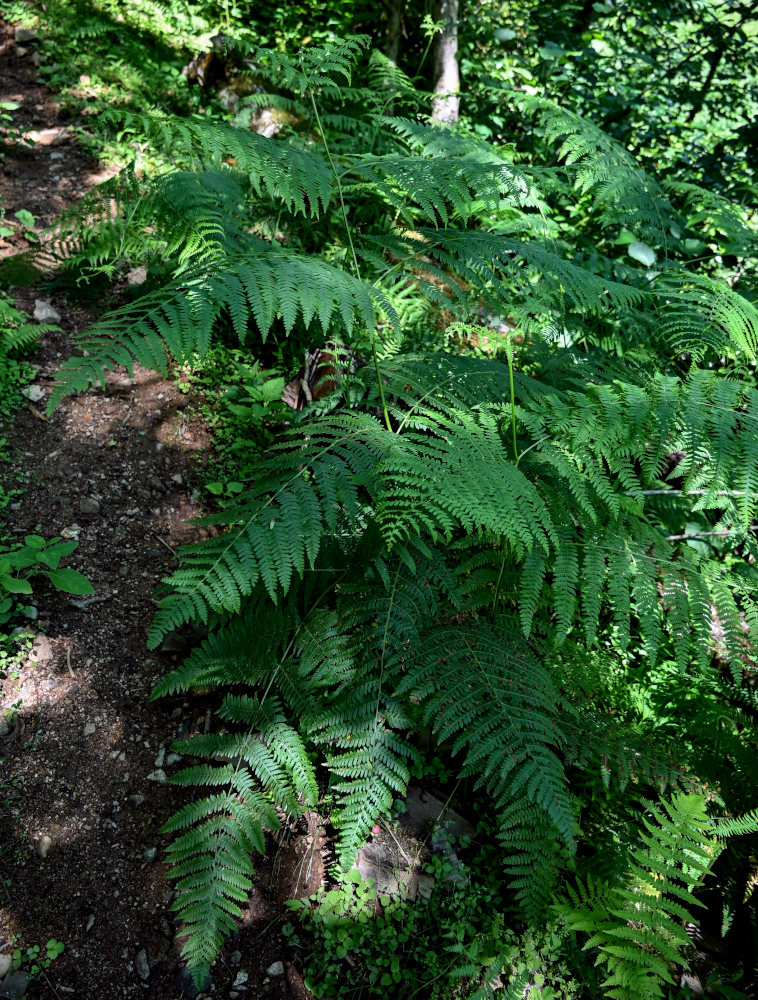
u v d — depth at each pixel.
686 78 6.10
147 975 2.20
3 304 3.50
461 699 2.18
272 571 1.98
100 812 2.44
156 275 3.77
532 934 2.28
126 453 3.36
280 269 2.10
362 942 2.30
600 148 3.82
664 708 2.98
